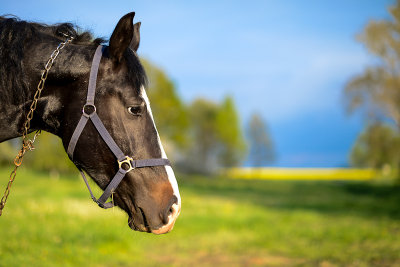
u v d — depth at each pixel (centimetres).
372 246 713
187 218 1089
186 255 671
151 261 596
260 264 613
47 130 228
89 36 233
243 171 8150
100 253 577
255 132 7450
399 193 2406
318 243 770
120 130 210
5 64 208
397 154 3256
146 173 214
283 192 2875
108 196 212
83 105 209
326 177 6125
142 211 212
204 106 6344
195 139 6091
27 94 214
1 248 490
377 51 2617
